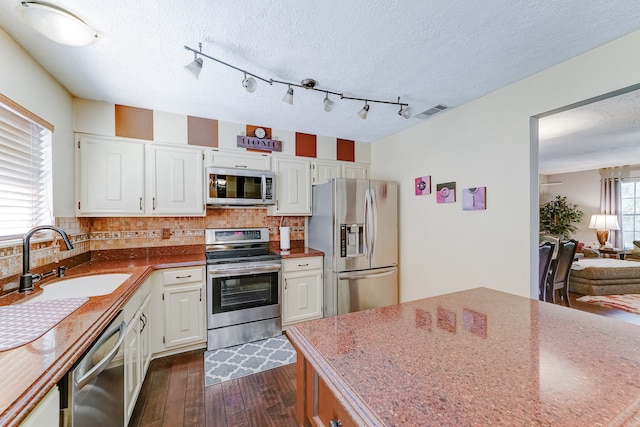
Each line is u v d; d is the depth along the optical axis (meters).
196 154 2.67
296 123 2.94
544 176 6.95
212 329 2.46
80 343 0.93
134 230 2.63
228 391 1.89
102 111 2.31
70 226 2.12
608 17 1.38
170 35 1.49
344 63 1.80
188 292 2.38
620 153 4.45
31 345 0.89
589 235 6.23
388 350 0.84
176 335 2.33
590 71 1.67
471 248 2.41
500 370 0.73
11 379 0.71
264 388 1.92
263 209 3.25
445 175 2.66
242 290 2.62
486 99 2.28
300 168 3.21
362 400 0.61
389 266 3.15
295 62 1.79
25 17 1.27
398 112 2.50
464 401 0.60
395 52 1.68
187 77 1.95
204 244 2.93
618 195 5.77
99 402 1.10
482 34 1.51
